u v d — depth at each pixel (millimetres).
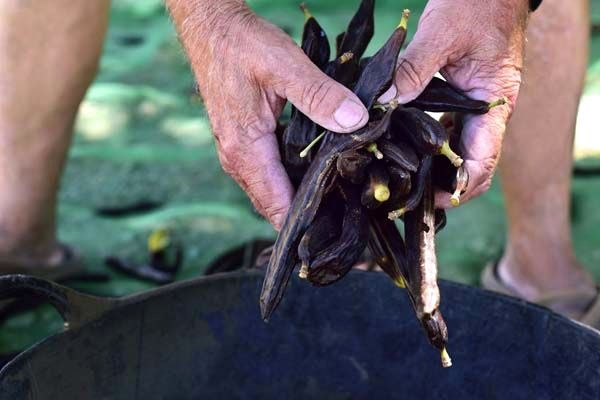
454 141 935
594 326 1274
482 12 918
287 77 883
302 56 896
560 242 1326
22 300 1354
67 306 939
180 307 997
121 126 1830
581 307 1312
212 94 924
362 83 877
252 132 914
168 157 1736
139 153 1744
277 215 920
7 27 1235
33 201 1338
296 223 855
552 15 1196
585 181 1664
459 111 913
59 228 1525
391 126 864
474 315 1007
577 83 1235
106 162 1711
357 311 1034
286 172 915
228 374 1033
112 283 1417
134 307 973
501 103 903
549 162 1272
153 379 999
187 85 1993
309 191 853
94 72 1298
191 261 1458
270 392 1050
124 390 983
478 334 1009
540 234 1318
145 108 1894
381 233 884
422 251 867
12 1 1222
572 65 1222
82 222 1546
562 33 1206
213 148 1776
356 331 1039
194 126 1843
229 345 1026
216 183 1667
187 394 1020
